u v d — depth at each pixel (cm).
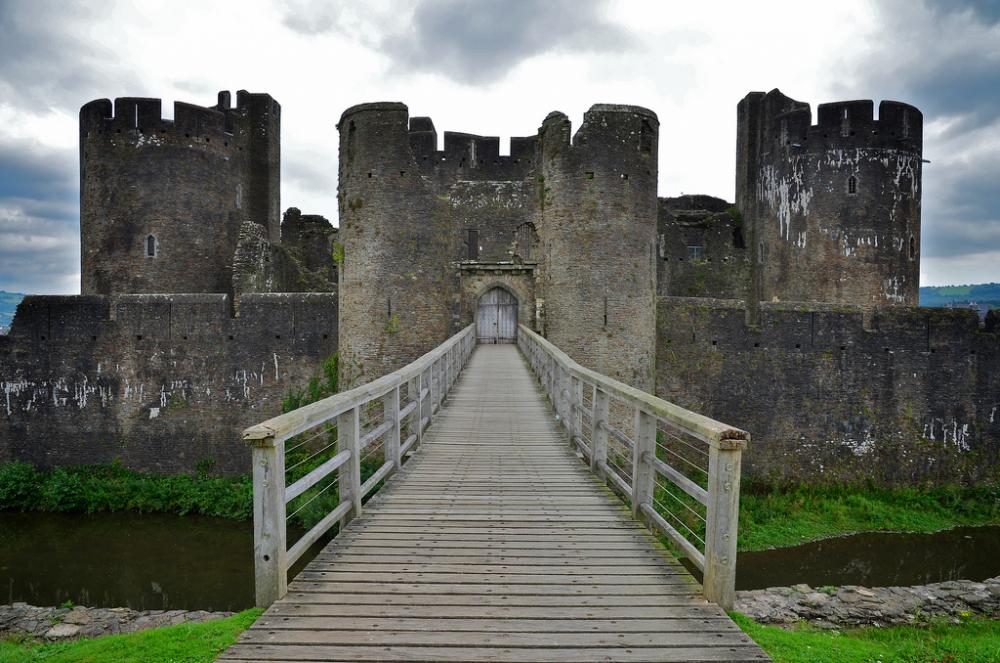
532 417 1244
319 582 519
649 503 668
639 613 468
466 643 421
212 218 2900
